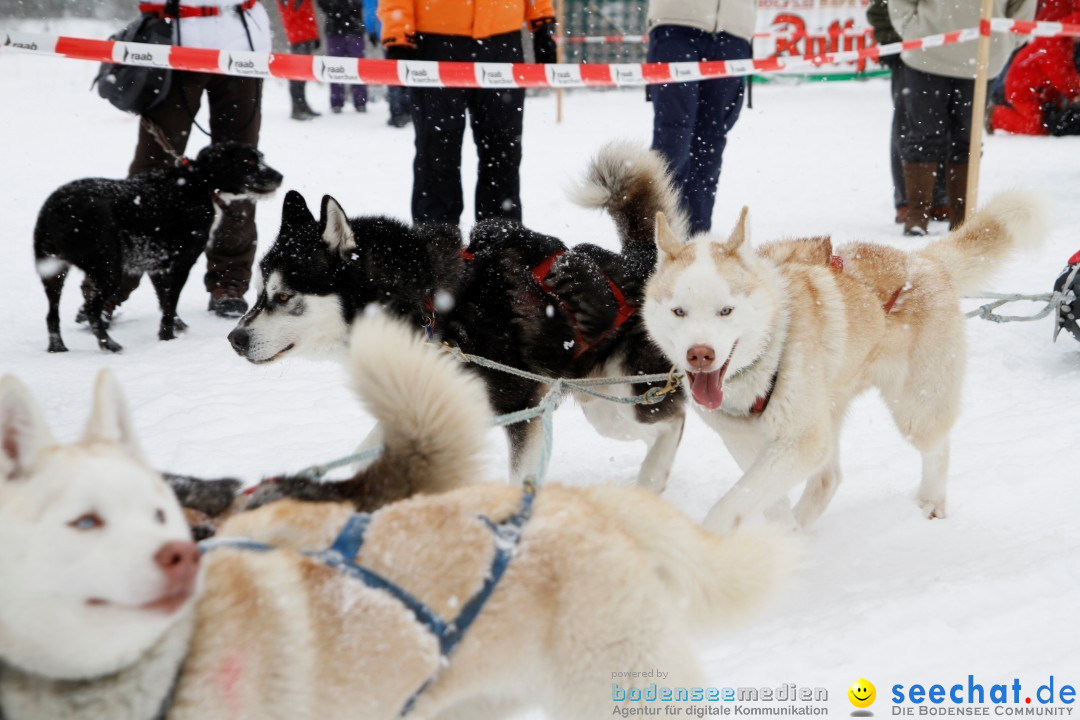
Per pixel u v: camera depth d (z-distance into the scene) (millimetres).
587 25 17609
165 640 1530
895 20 8039
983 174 10383
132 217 5719
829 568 3312
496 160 6340
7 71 20125
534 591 1863
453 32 6055
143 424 4594
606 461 4453
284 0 14203
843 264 3734
